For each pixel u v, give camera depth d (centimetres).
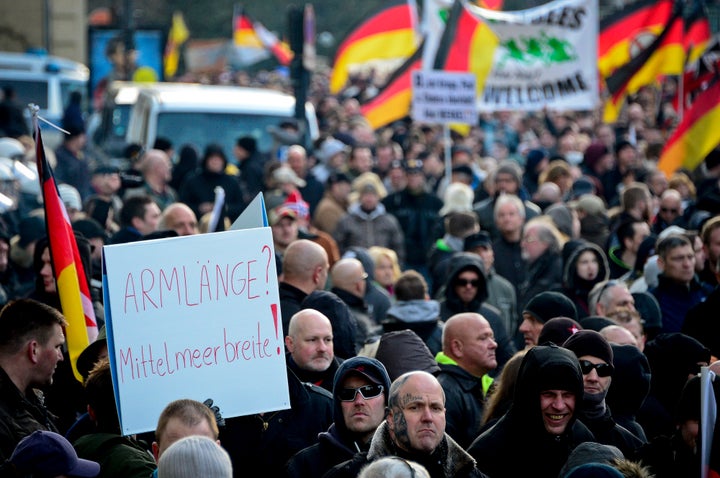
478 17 4834
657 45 5409
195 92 5738
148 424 1722
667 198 3753
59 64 7775
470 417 2134
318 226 4200
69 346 1964
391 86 5578
